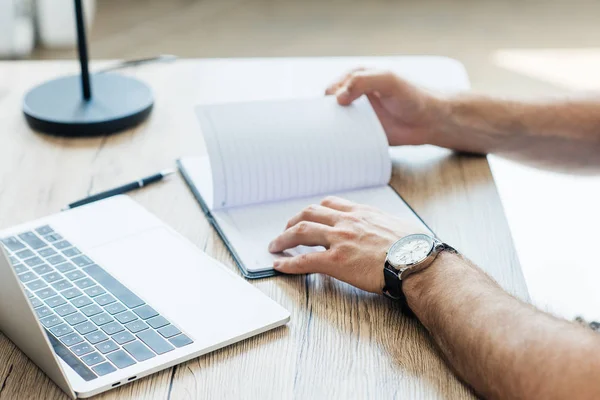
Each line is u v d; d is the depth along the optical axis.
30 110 1.22
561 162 1.26
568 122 1.23
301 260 0.90
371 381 0.74
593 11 4.09
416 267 0.85
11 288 0.66
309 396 0.72
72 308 0.82
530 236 1.90
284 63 1.47
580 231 1.92
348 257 0.88
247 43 3.57
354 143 1.08
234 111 1.08
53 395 0.71
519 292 0.88
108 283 0.86
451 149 1.22
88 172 1.10
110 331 0.78
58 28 3.32
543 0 4.21
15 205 1.02
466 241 0.97
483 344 0.76
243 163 1.02
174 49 3.46
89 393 0.71
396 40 3.66
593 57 3.54
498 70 3.38
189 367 0.75
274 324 0.81
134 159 1.14
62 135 1.20
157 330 0.79
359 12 3.99
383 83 1.15
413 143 1.21
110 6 3.90
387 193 1.08
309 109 1.12
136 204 1.02
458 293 0.81
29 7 3.22
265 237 0.97
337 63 1.47
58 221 0.97
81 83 1.26
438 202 1.06
